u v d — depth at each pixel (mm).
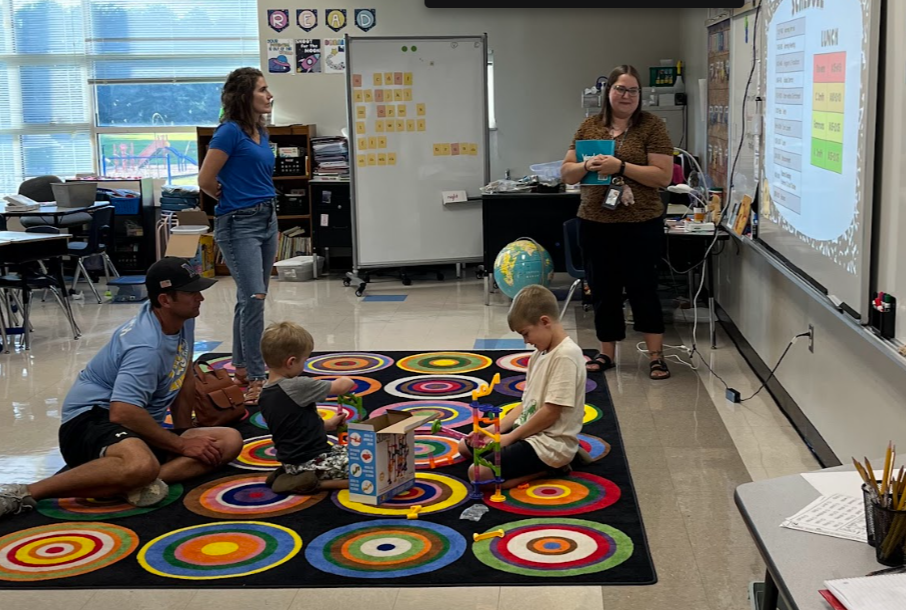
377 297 7887
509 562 3080
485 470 3629
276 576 3023
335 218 8844
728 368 5492
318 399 3756
